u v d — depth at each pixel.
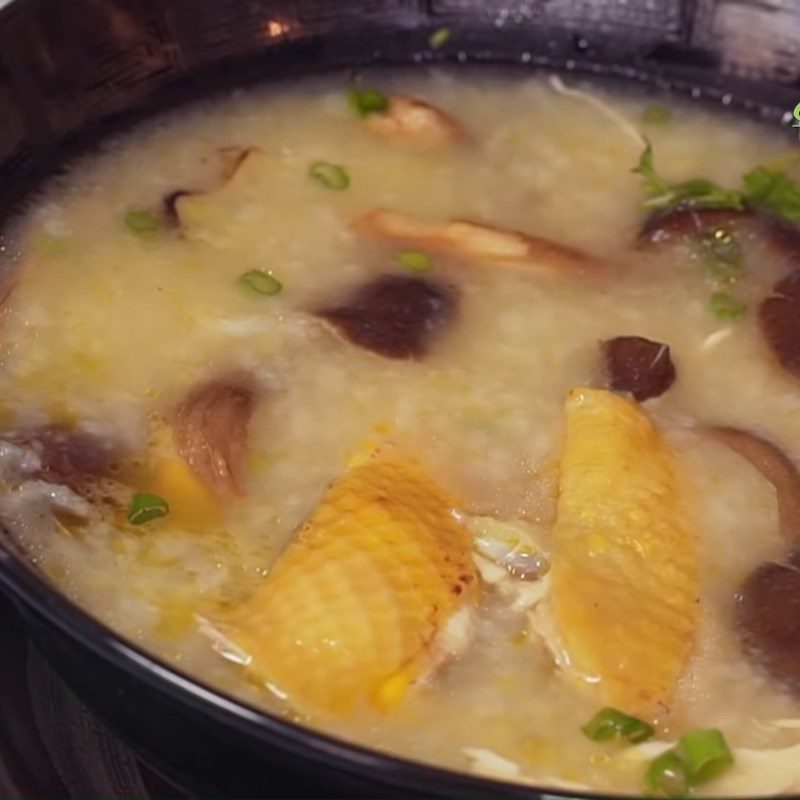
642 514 0.41
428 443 0.44
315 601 0.38
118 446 0.43
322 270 0.48
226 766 0.36
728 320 0.47
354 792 0.35
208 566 0.41
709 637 0.40
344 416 0.44
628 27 0.55
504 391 0.45
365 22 0.54
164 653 0.39
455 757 0.38
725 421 0.45
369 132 0.53
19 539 0.41
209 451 0.43
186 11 0.51
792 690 0.39
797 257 0.49
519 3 0.55
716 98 0.55
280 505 0.42
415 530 0.40
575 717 0.38
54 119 0.49
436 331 0.46
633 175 0.52
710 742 0.37
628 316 0.47
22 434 0.43
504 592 0.40
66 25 0.49
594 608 0.39
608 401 0.43
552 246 0.49
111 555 0.41
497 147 0.53
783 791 0.37
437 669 0.38
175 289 0.47
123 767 0.41
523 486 0.43
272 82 0.54
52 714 0.42
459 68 0.55
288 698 0.38
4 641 0.42
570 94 0.55
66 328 0.46
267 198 0.50
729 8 0.54
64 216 0.49
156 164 0.51
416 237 0.49
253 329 0.46
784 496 0.43
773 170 0.52
